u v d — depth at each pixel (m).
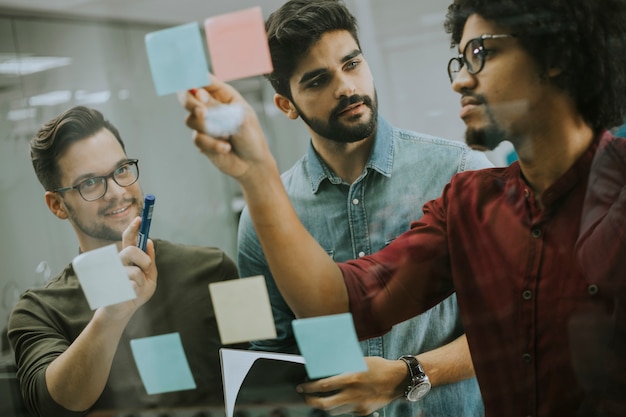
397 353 0.89
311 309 0.88
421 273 0.87
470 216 0.85
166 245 0.99
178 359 0.94
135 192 1.00
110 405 1.00
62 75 1.17
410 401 0.88
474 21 0.80
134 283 0.95
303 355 0.84
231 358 0.94
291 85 0.87
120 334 0.97
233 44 0.81
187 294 0.96
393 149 0.88
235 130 0.86
